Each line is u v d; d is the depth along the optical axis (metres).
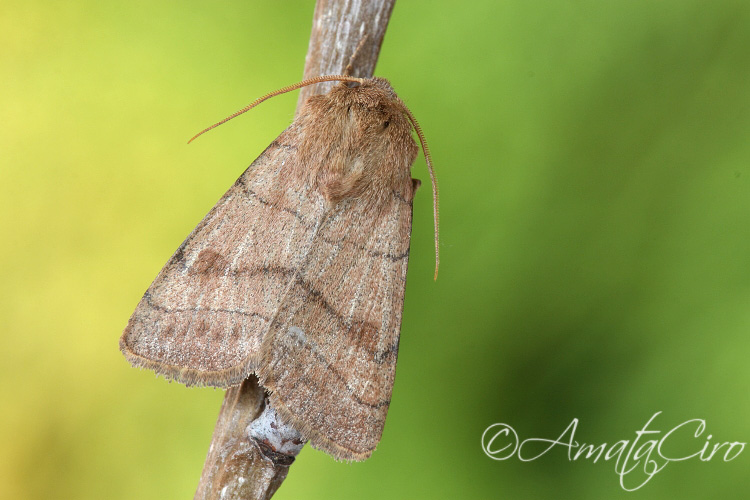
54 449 0.22
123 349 0.21
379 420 0.21
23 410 0.22
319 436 0.21
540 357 0.22
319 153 0.21
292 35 0.23
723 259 0.22
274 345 0.21
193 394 0.22
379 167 0.21
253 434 0.21
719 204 0.22
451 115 0.22
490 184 0.22
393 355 0.21
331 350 0.21
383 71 0.23
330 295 0.21
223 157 0.23
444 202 0.22
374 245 0.21
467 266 0.22
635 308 0.22
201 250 0.21
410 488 0.22
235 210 0.21
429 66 0.23
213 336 0.21
